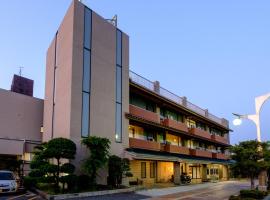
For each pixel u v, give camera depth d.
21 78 36.25
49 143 20.84
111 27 29.47
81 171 23.30
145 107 36.09
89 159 22.17
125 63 30.67
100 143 22.34
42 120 31.89
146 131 36.00
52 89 28.56
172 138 41.94
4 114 28.64
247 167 21.64
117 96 28.88
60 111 25.64
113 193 22.83
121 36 30.80
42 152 21.05
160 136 38.62
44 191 20.55
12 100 29.50
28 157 29.17
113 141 27.41
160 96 35.84
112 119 27.72
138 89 32.69
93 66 26.39
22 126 29.97
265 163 21.41
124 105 29.58
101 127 26.20
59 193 19.58
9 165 26.61
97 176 24.55
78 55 25.06
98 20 27.86
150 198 21.33
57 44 28.61
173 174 38.22
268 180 26.33
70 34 25.33
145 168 34.88
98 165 21.98
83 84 25.12
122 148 28.39
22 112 30.20
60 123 25.31
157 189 27.66
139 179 32.75
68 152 20.81
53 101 27.84
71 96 23.83
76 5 25.67
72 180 20.70
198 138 46.91
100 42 27.67
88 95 25.44
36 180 23.22
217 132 60.91
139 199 20.44
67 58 25.41
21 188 21.97
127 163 25.89
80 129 24.11
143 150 32.47
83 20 26.20
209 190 28.98
